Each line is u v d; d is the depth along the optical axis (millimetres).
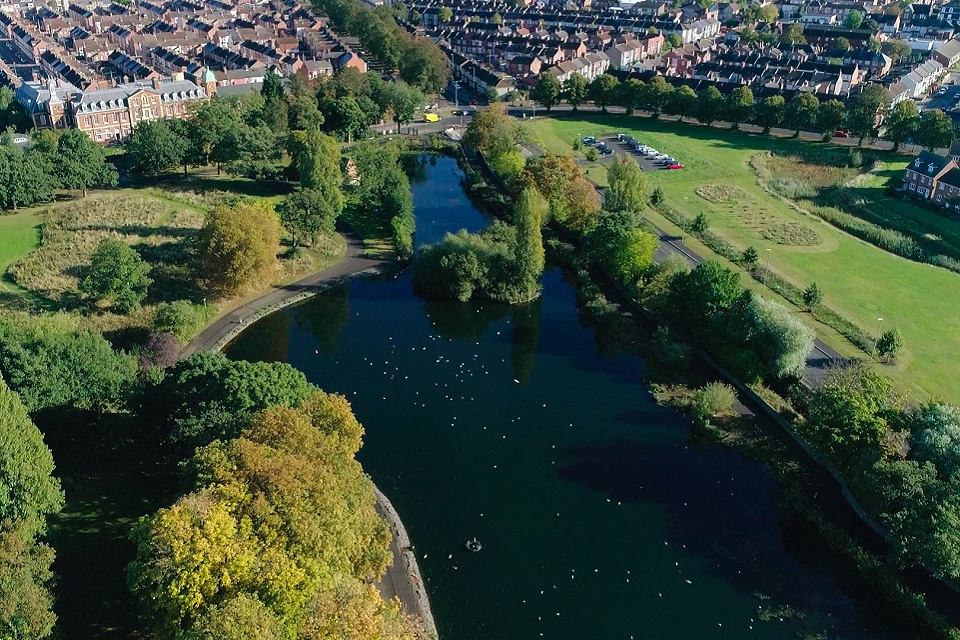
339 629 72875
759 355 137250
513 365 146125
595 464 120625
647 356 148250
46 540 94625
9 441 86938
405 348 150750
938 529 93812
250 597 73062
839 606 96562
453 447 123625
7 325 120500
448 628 92812
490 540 106062
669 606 96688
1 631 73812
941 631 91188
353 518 89000
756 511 111562
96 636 84875
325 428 101562
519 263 167625
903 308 160375
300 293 167375
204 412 102000
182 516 77562
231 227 156375
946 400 128375
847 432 112062
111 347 130875
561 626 93750
